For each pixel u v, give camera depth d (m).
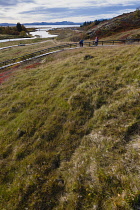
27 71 19.11
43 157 6.09
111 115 7.15
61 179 5.12
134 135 5.77
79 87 10.41
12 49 46.16
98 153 5.47
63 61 19.11
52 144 6.70
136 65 11.16
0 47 53.41
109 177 4.44
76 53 23.27
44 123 8.05
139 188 3.89
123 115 6.87
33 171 5.56
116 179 4.34
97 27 58.22
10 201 4.74
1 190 5.17
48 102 9.90
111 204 3.81
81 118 7.80
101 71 12.31
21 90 13.00
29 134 7.51
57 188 4.85
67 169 5.41
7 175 5.69
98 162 5.07
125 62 12.58
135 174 4.31
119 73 11.06
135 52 14.23
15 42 63.47
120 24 49.62
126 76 10.27
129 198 3.71
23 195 4.79
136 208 3.55
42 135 7.24
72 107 8.59
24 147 6.78
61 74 13.94
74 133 7.03
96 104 8.39
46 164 5.82
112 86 9.58
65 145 6.54
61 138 6.92
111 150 5.44
